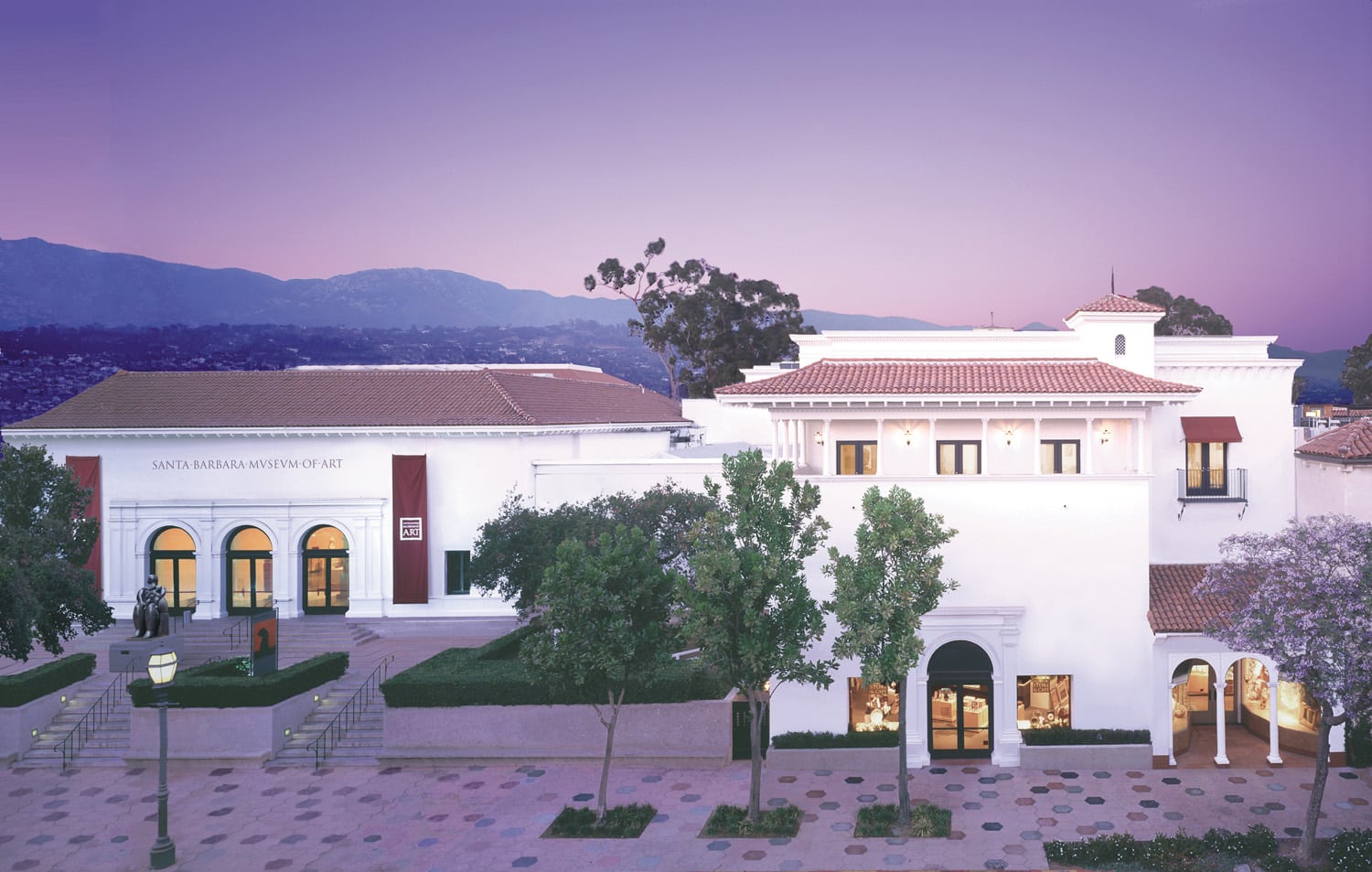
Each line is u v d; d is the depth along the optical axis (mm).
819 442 34688
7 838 26375
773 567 24750
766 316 99750
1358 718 22203
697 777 29672
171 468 48750
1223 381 35438
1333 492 29438
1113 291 36469
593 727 31250
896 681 25422
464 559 48094
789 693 30375
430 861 24047
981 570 29797
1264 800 26141
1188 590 30328
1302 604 22156
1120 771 28719
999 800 26734
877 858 23406
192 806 28391
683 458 54312
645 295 105938
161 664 24625
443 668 33438
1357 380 82875
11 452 35625
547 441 48938
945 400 30562
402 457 47656
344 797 28719
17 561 32219
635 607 26453
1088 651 29500
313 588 48969
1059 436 33219
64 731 34031
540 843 24938
